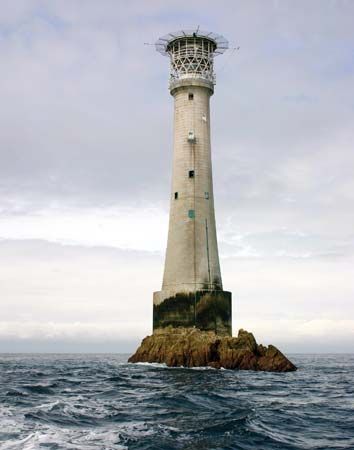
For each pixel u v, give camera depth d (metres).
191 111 73.81
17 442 22.36
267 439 24.42
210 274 69.38
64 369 72.75
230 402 35.22
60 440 22.89
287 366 62.22
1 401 33.66
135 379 49.94
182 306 67.44
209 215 71.56
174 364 62.41
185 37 75.75
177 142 73.75
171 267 69.81
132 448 22.09
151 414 29.91
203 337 63.62
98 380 50.09
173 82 75.19
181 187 71.81
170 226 71.94
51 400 34.75
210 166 73.75
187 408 32.25
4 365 88.31
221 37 76.56
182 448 22.58
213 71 76.94
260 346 63.97
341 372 71.88
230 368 60.31
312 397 39.44
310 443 23.91
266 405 34.44
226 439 24.22
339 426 27.72
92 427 25.77
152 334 70.19
